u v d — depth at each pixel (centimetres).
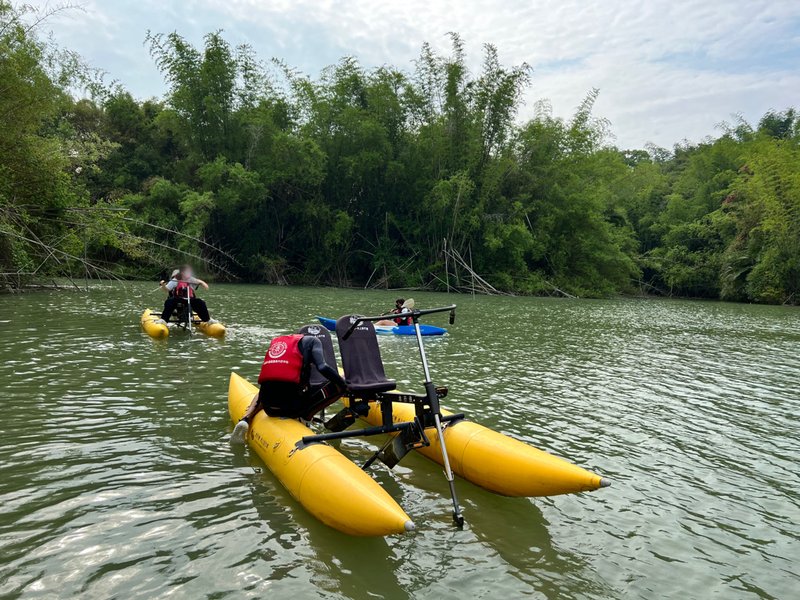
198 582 282
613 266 3297
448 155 2952
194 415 542
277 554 311
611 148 3894
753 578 313
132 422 514
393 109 2900
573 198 3105
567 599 284
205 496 377
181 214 2683
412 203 3036
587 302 2634
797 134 3441
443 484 422
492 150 3014
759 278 3056
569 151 3128
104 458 431
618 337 1302
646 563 323
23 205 1557
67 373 675
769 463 498
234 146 2784
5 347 806
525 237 2925
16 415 518
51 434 475
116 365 730
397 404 531
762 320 1953
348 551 318
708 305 2812
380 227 3086
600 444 525
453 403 637
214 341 944
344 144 2886
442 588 288
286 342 460
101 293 1711
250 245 2859
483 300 2395
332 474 352
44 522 333
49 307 1295
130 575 285
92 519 339
